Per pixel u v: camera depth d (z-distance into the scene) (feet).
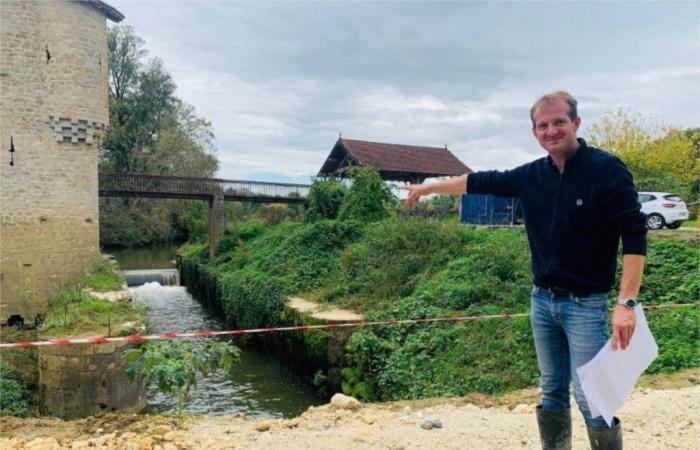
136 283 107.86
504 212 70.74
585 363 9.72
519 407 18.20
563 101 9.48
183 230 184.03
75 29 60.59
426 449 13.94
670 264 40.24
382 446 14.24
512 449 13.73
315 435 15.33
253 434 15.84
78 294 50.16
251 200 108.27
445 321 37.47
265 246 88.02
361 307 47.24
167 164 167.22
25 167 58.44
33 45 58.39
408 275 50.96
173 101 180.14
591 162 9.36
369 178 80.69
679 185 86.38
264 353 56.13
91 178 64.23
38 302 59.00
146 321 46.01
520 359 31.09
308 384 44.19
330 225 74.33
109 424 17.90
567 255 9.66
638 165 93.56
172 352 19.42
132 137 167.94
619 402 9.20
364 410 18.92
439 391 29.89
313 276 61.77
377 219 78.28
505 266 44.01
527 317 34.81
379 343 36.70
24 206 58.49
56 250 60.64
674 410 16.80
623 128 101.81
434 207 93.20
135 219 172.35
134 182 97.91
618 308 9.00
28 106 58.34
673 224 58.39
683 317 31.68
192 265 100.53
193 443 15.06
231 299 66.80
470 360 32.42
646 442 14.10
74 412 35.60
